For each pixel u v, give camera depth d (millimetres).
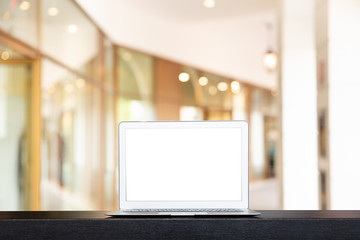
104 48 8828
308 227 1567
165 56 10789
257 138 16719
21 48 5441
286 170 6965
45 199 6109
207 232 1572
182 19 9961
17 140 5727
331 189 5012
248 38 11773
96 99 8438
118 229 1577
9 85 5594
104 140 9000
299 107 6973
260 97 16672
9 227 1576
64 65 6734
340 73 5035
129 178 1712
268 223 1567
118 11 8805
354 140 5027
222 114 13734
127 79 9930
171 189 1708
